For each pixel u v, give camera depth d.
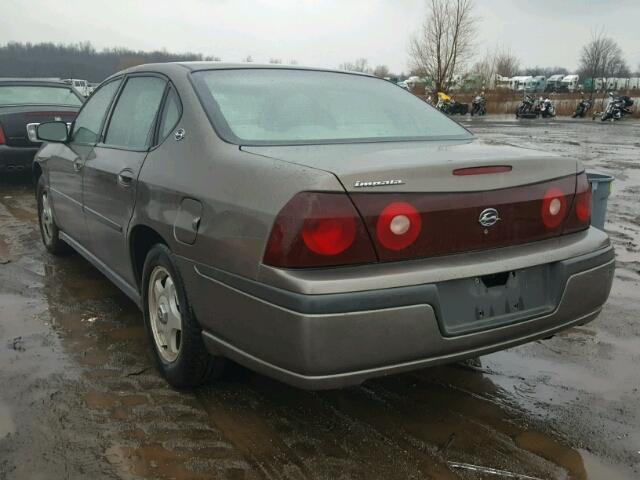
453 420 2.89
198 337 2.87
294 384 2.33
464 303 2.48
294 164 2.42
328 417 2.90
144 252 3.46
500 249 2.60
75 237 4.61
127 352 3.57
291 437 2.73
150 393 3.09
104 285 4.73
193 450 2.63
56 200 4.92
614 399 3.10
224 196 2.55
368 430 2.80
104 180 3.69
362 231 2.29
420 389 3.18
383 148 2.81
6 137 8.36
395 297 2.29
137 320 4.05
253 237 2.37
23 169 8.59
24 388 3.12
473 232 2.51
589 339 3.84
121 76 4.13
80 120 4.62
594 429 2.82
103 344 3.67
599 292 2.88
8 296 4.46
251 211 2.40
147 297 3.29
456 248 2.48
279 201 2.31
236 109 3.05
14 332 3.83
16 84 9.52
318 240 2.24
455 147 2.90
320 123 3.13
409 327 2.32
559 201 2.76
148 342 3.54
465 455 2.62
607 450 2.66
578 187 2.87
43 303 4.34
